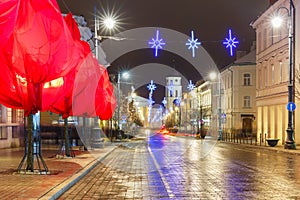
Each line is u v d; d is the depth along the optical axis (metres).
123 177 16.14
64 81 16.16
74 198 11.58
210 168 19.47
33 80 13.76
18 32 12.80
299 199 11.46
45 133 38.72
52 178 14.37
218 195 12.06
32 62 13.36
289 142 33.53
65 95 17.83
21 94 14.14
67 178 14.41
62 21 13.52
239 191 12.75
